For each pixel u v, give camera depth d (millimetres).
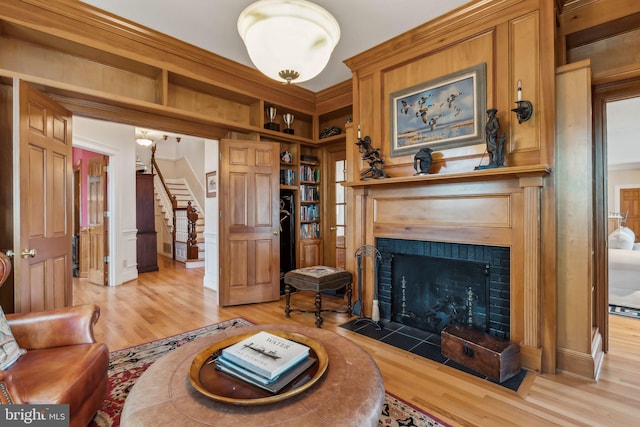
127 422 1039
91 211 5281
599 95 2576
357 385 1229
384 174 3086
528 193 2262
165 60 3117
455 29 2680
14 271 2086
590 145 2172
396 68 3104
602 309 2602
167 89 3184
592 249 2387
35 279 2279
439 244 2832
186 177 9594
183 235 7543
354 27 2828
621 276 3834
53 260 2535
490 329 2525
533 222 2242
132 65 3047
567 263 2258
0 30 2449
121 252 5176
